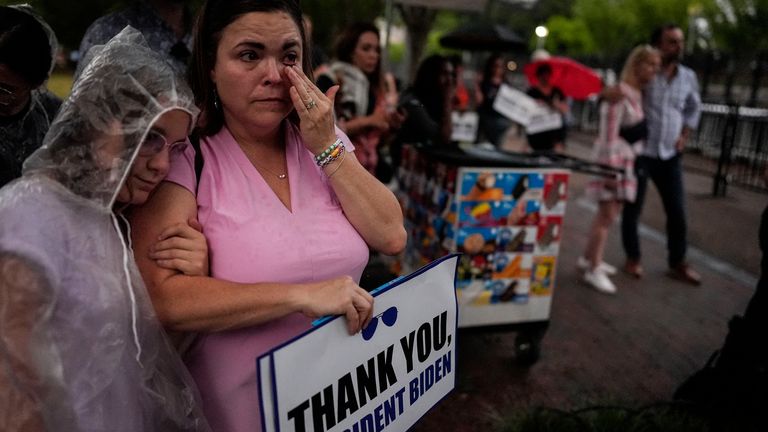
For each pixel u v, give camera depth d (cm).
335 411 119
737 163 879
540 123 572
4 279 91
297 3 125
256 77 118
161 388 113
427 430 267
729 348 261
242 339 121
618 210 437
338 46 350
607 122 420
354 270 134
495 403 289
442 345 147
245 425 125
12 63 142
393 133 347
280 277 121
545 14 3872
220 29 118
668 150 451
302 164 134
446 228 291
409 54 763
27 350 92
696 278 464
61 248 96
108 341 101
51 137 100
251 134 129
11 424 93
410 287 134
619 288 452
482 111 700
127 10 229
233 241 119
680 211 464
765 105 1139
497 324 305
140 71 102
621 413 260
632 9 2119
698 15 1819
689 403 266
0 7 146
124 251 105
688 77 451
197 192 122
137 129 100
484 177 280
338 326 117
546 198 293
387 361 130
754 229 621
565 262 507
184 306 110
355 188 131
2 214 94
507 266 297
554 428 254
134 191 108
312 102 123
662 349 355
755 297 255
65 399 97
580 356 342
